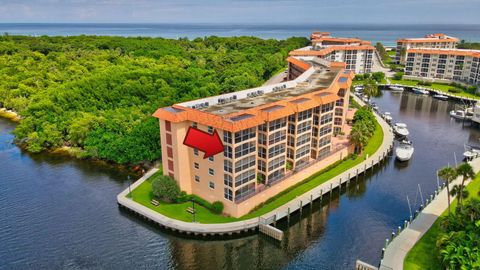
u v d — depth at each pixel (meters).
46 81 141.00
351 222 69.69
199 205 70.31
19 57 170.50
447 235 50.25
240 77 148.88
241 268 58.25
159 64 170.12
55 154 100.81
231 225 63.75
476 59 171.50
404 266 53.44
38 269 56.97
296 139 77.50
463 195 63.25
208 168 68.00
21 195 78.75
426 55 191.25
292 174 76.88
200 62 189.00
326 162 86.56
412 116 138.38
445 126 126.25
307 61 139.50
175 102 116.00
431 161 96.44
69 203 75.44
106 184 83.25
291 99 77.12
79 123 100.25
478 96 159.88
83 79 128.38
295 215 71.00
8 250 61.19
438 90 172.75
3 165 93.75
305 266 58.38
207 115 64.94
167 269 57.53
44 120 107.12
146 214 67.62
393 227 67.50
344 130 109.31
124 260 59.19
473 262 45.81
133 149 86.38
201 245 63.12
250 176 67.94
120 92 120.88
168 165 72.62
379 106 152.50
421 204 75.12
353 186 83.94
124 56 186.62
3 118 132.50
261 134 70.00
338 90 97.62
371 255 60.03
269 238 64.00
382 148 99.19
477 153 96.94
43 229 66.75
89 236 64.88
